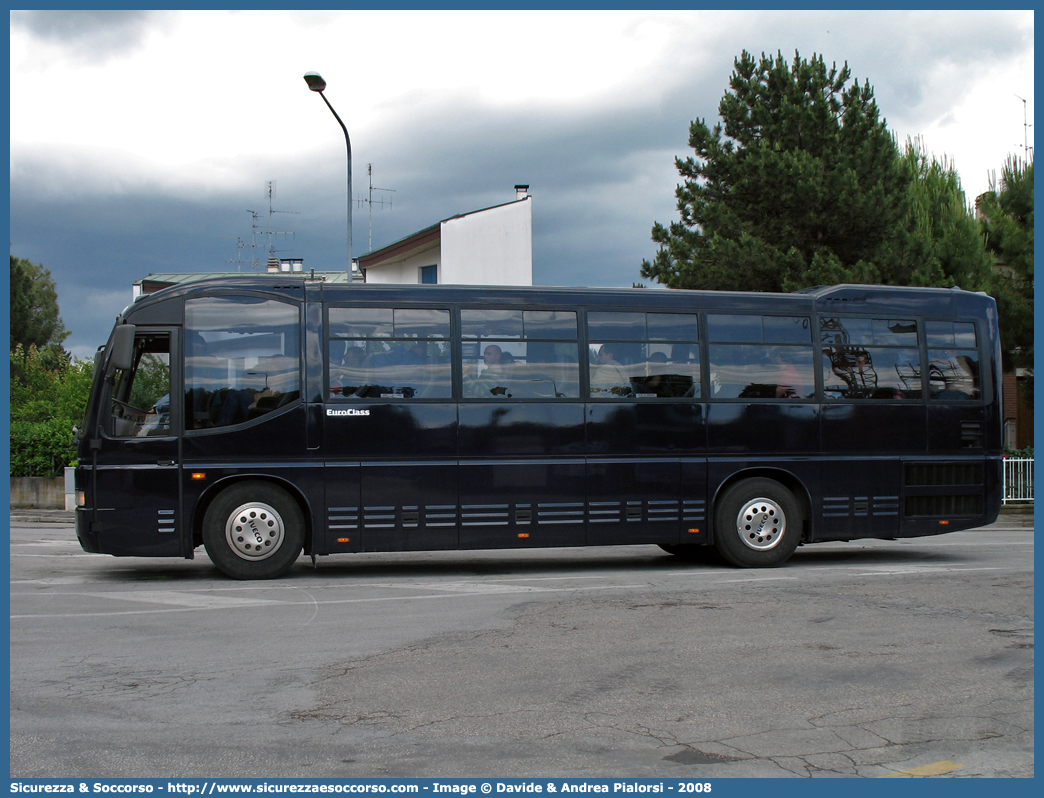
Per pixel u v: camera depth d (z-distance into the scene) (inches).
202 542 449.7
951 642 298.5
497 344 471.2
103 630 320.8
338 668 267.0
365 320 459.8
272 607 366.6
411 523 455.2
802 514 507.5
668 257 1120.2
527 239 1336.1
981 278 1046.4
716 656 279.4
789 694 239.8
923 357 526.0
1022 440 1339.8
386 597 390.6
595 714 222.5
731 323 500.7
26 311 2060.8
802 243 967.0
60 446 983.0
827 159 956.6
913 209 1014.4
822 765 189.8
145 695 239.5
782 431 501.0
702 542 490.0
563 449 472.7
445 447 460.4
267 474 445.4
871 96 998.4
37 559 541.3
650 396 485.7
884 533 512.4
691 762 190.9
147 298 447.8
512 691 242.2
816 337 511.2
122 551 434.6
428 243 1380.4
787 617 340.5
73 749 199.5
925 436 522.0
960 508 525.7
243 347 450.0
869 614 345.7
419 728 212.1
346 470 450.9
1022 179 1123.9
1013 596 387.2
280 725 214.8
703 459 490.0
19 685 249.3
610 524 476.1
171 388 442.9
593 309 483.8
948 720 219.5
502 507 464.1
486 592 404.8
